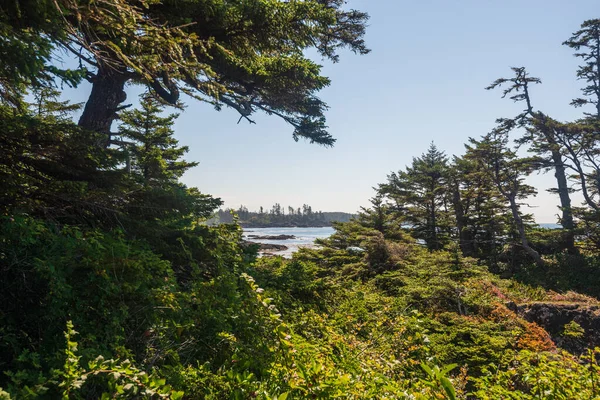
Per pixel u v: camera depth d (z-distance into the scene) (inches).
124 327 133.2
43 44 139.3
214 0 272.7
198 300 159.8
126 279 141.5
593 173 1072.8
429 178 1229.7
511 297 476.7
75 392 88.6
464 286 415.2
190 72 233.9
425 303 379.9
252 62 362.9
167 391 94.2
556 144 1054.4
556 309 436.8
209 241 255.8
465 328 303.7
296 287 293.6
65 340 114.7
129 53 215.5
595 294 788.0
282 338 140.9
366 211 936.9
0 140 181.2
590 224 982.4
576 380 163.8
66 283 127.1
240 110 449.7
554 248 1049.5
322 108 559.2
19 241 128.5
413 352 227.1
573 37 1246.9
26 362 105.2
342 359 165.8
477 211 1164.5
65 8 162.6
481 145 1079.6
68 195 190.2
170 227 240.5
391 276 507.8
